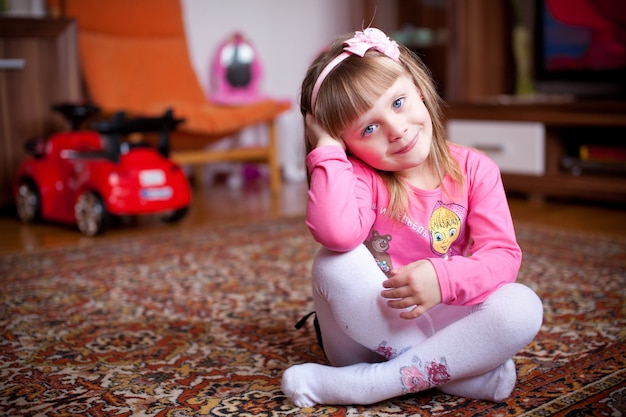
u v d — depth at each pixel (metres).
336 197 0.96
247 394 1.09
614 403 1.01
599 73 3.05
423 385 0.99
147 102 3.43
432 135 1.04
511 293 0.95
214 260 2.02
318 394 1.03
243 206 3.04
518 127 3.04
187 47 3.67
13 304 1.62
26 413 1.03
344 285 0.99
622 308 1.48
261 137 4.04
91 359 1.26
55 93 3.01
